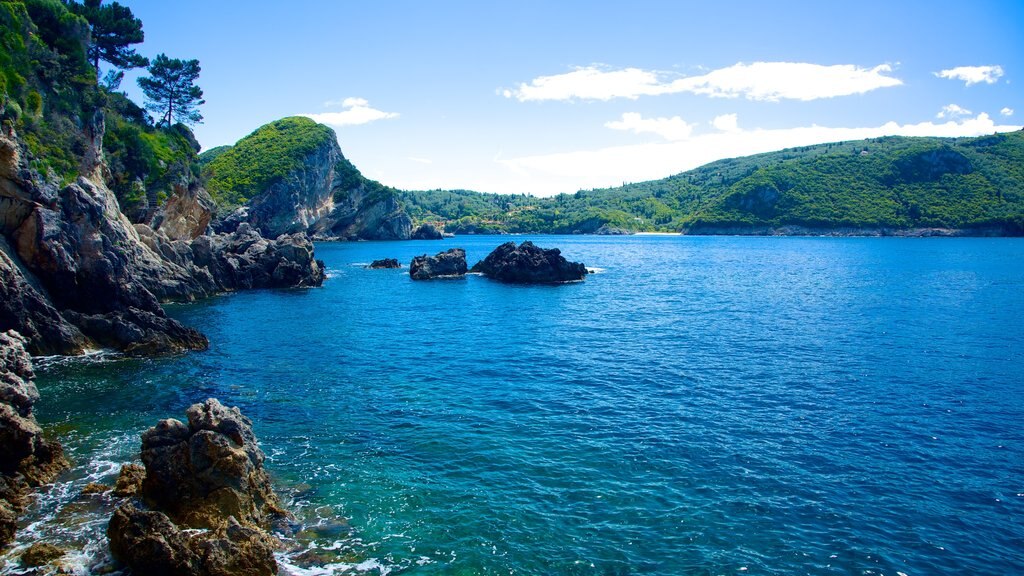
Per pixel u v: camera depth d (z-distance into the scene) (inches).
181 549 661.9
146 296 1895.9
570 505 815.1
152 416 1140.5
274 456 967.6
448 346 1793.8
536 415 1163.3
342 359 1617.9
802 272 4121.6
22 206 1708.9
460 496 839.1
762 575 671.1
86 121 2524.6
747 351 1711.4
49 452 902.4
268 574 657.6
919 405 1219.9
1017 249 6166.3
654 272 4284.0
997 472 920.3
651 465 936.9
